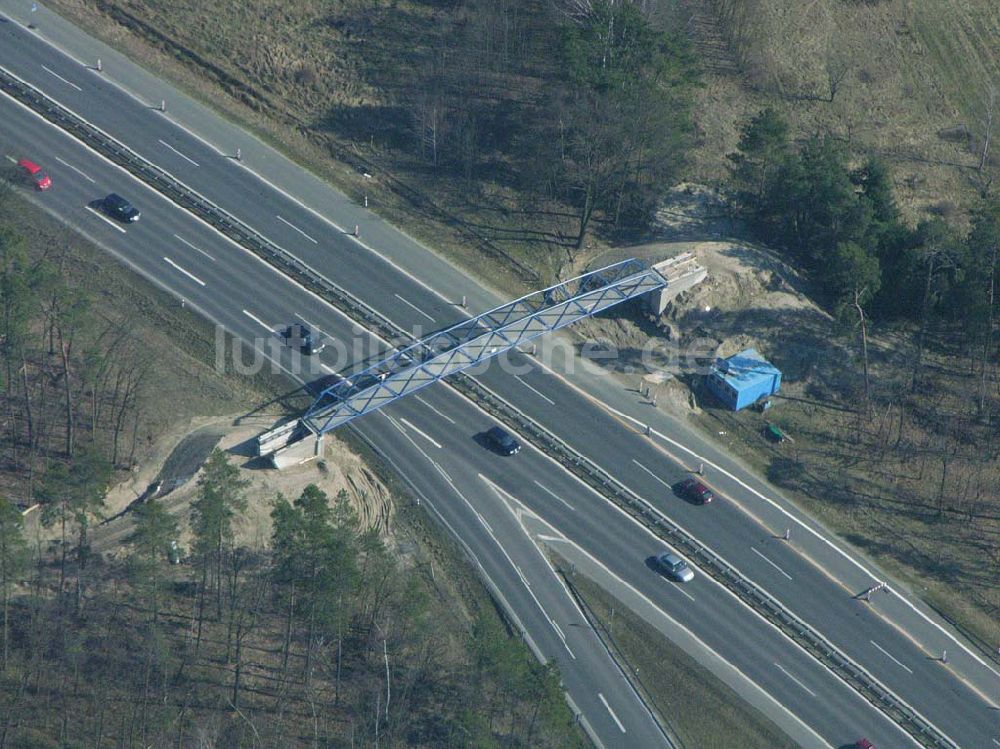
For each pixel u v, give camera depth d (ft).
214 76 570.46
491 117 568.41
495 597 415.64
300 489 426.10
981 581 442.09
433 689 385.29
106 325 466.70
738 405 483.92
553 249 528.22
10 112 538.06
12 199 501.15
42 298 429.79
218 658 379.55
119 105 551.18
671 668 403.54
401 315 494.18
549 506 443.73
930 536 453.99
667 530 441.68
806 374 499.51
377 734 365.20
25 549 352.08
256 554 404.57
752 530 447.83
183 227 509.35
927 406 493.77
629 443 468.75
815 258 532.73
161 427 438.81
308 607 368.07
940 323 520.42
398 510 435.94
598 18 548.72
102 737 354.95
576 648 404.57
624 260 522.88
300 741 368.48
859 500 462.60
